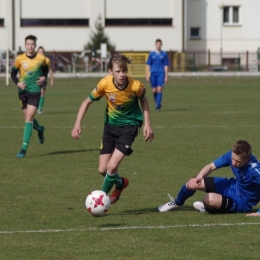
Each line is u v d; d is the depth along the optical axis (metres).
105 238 17.08
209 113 54.03
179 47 152.25
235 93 79.44
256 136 39.00
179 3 151.00
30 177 26.42
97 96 20.12
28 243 16.61
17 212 20.27
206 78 115.12
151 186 24.55
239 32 161.25
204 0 160.12
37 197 22.58
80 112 20.28
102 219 19.31
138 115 20.25
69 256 15.48
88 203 18.50
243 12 160.75
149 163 29.73
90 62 140.50
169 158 31.12
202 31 160.50
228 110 56.72
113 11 150.75
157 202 21.80
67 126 45.22
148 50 152.25
